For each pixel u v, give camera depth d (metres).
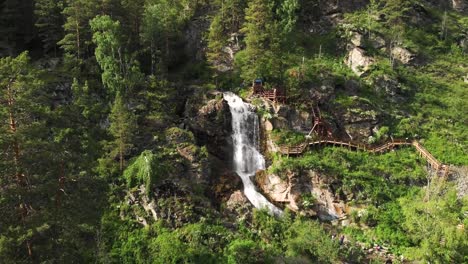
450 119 54.94
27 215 22.56
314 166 46.69
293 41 63.69
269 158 50.44
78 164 25.47
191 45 63.00
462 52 66.88
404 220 41.88
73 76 49.84
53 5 53.44
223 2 63.91
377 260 37.88
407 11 69.75
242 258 35.53
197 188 42.88
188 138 47.25
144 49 54.03
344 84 57.00
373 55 61.31
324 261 36.66
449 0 79.06
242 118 52.66
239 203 43.72
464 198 33.00
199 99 53.16
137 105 48.97
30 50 57.53
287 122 52.34
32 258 22.30
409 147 51.28
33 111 23.80
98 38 47.66
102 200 28.17
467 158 48.94
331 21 68.44
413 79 60.19
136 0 55.34
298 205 45.50
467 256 28.25
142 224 38.91
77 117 29.58
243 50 60.03
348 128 53.06
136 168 41.50
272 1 63.75
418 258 32.53
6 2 54.88
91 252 32.88
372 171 47.44
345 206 44.59
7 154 22.34
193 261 35.22
